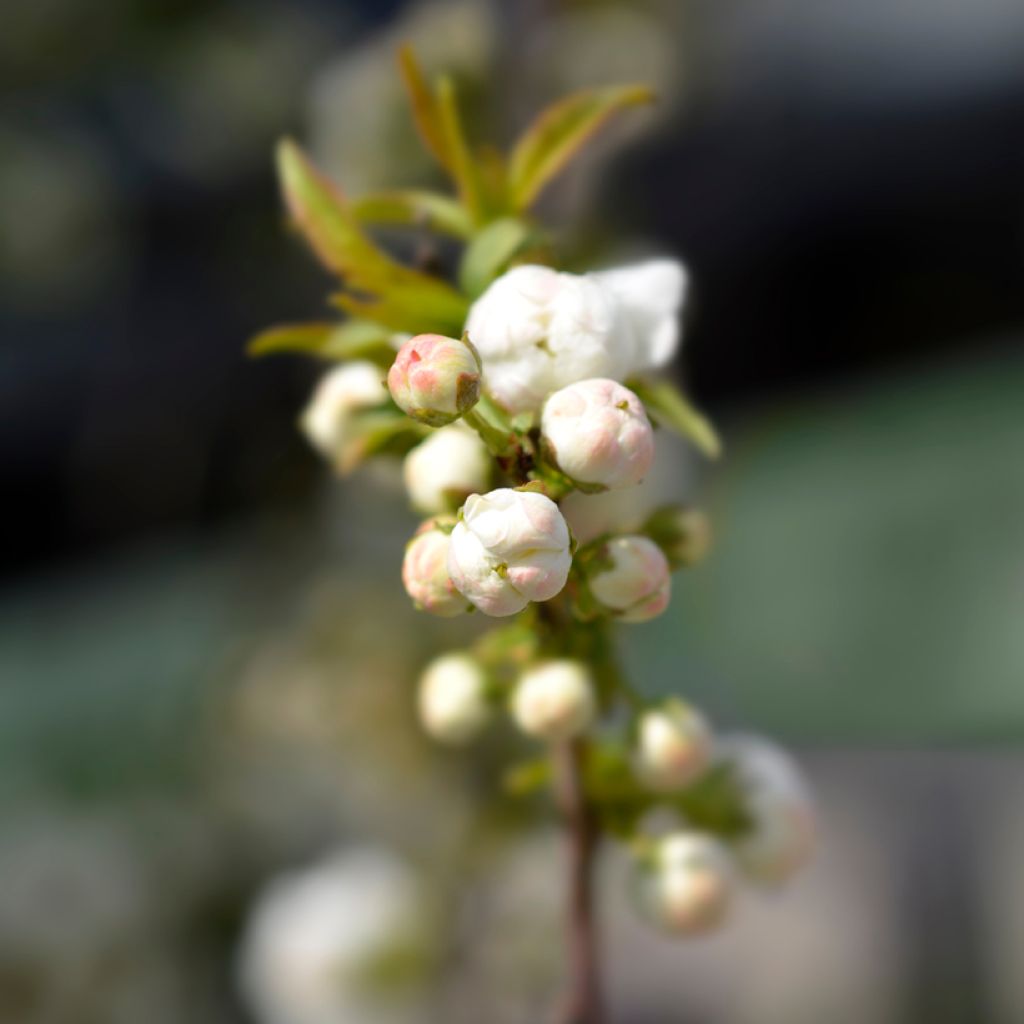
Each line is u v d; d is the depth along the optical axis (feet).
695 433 0.86
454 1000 1.54
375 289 0.87
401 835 1.59
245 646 1.99
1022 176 2.78
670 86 1.89
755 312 2.81
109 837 1.95
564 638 0.90
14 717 2.23
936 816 2.42
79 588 2.68
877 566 1.82
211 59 2.56
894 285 2.80
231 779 1.98
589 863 0.97
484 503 0.77
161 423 2.71
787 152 2.80
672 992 2.35
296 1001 1.54
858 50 2.85
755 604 1.85
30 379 2.84
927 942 2.22
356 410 0.93
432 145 0.91
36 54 2.56
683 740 0.93
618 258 1.56
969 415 1.95
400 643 1.65
